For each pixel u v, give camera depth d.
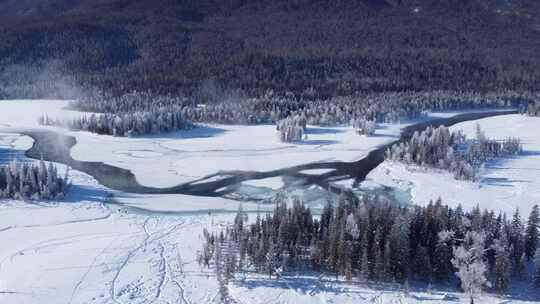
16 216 83.19
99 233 76.56
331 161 128.12
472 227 66.75
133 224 80.62
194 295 58.22
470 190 102.81
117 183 108.75
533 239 65.19
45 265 65.06
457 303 56.38
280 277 62.06
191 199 98.19
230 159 130.00
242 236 66.44
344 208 73.19
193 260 66.56
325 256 64.19
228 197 100.12
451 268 62.34
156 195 100.69
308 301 56.88
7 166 99.06
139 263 65.69
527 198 97.06
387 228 66.81
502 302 56.53
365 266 60.53
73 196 96.69
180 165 124.00
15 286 59.94
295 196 100.94
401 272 61.28
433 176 113.19
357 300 57.12
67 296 57.81
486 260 61.28
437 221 67.62
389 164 124.31
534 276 59.97
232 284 60.41
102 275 62.47
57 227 79.06
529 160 127.81
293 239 67.44
